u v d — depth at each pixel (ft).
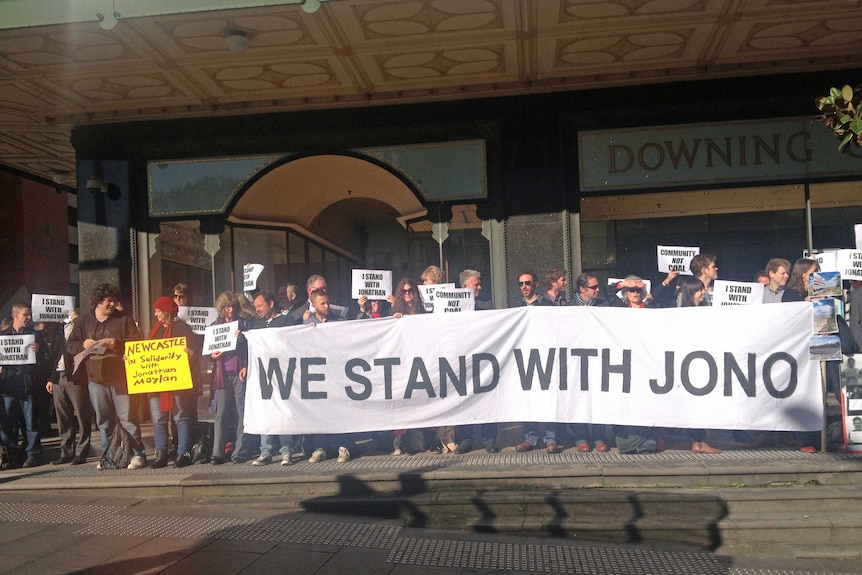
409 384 23.47
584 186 30.42
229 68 27.02
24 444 28.25
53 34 23.50
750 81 29.78
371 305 27.07
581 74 28.99
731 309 22.17
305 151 31.65
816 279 21.91
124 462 25.17
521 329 23.24
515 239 30.63
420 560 17.47
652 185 30.17
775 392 21.95
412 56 26.48
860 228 22.12
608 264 30.99
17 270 52.70
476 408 23.30
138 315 31.78
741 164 29.91
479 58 26.89
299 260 41.55
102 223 31.91
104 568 16.83
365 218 43.47
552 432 23.62
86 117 31.50
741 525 18.47
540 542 18.74
